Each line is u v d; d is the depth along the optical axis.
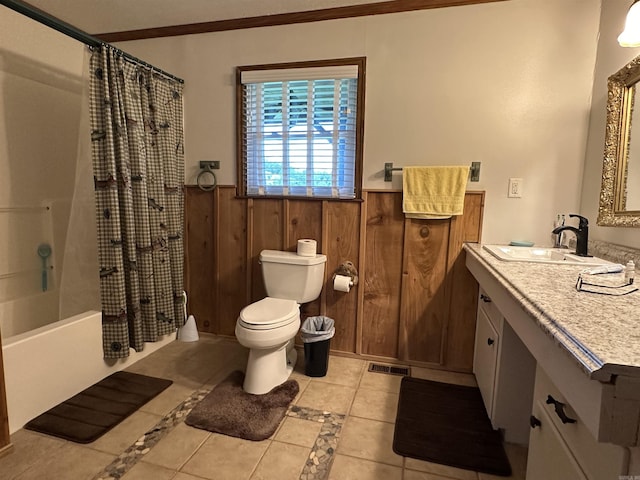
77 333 1.97
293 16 2.37
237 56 2.52
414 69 2.25
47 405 1.83
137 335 2.24
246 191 2.66
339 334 2.58
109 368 2.19
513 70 2.13
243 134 2.59
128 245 2.15
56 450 1.57
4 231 2.29
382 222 2.40
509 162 2.19
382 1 2.22
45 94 2.44
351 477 1.48
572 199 2.13
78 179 2.35
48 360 1.82
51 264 2.53
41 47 2.39
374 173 2.38
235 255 2.71
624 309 0.99
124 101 2.08
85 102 2.35
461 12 2.16
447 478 1.49
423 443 1.68
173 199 2.53
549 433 1.08
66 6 2.30
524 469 1.55
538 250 2.00
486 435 1.75
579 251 1.82
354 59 2.32
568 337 0.81
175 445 1.63
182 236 2.70
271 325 1.94
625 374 0.65
